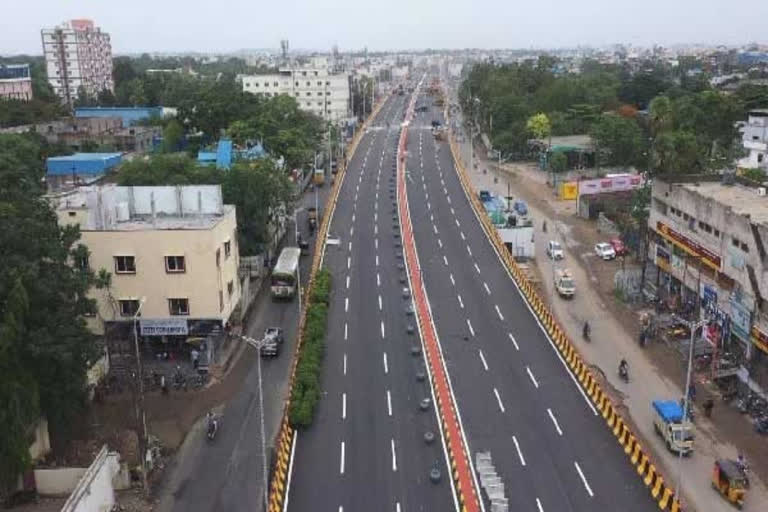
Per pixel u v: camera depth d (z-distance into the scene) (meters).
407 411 50.97
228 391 54.00
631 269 81.06
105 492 39.38
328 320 67.94
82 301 43.28
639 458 43.25
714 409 50.38
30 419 38.91
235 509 40.06
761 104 145.38
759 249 49.28
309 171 133.62
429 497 40.84
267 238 78.44
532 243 87.81
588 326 64.81
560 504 39.91
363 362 58.97
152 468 43.84
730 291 54.06
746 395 50.56
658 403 47.78
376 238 96.06
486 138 177.38
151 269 55.22
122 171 74.44
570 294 73.50
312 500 40.62
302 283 77.25
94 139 135.12
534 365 58.28
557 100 170.88
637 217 85.00
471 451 45.59
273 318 68.19
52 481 40.72
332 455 45.38
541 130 149.00
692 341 45.50
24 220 40.72
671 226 66.88
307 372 54.28
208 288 55.59
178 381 54.09
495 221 97.69
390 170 143.62
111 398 52.56
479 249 90.94
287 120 138.75
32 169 91.00
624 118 141.25
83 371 43.69
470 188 124.25
